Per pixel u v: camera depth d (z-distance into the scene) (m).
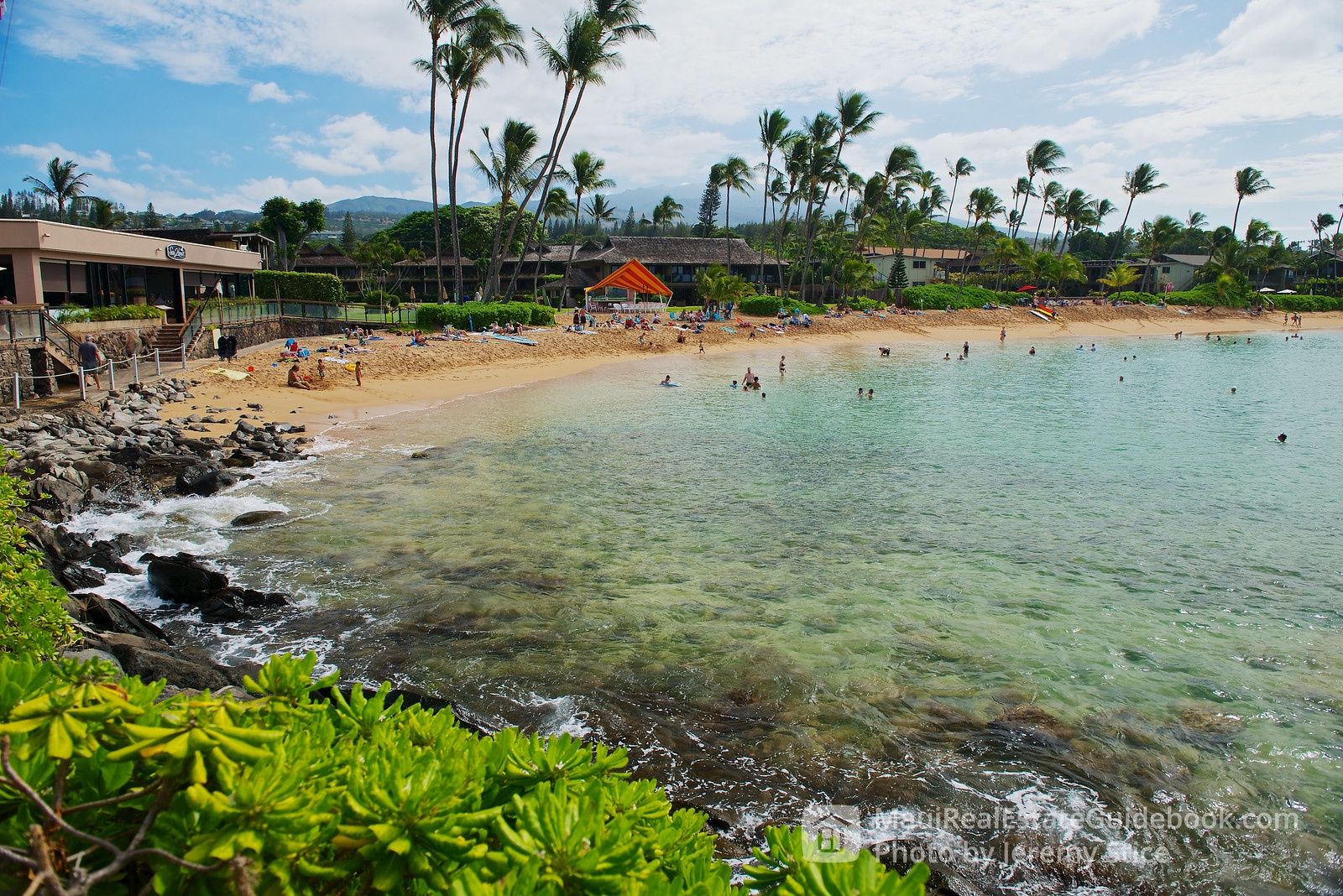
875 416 28.78
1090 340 73.38
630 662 9.39
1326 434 25.83
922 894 1.93
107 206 76.19
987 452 22.39
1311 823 6.70
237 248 43.34
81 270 29.14
